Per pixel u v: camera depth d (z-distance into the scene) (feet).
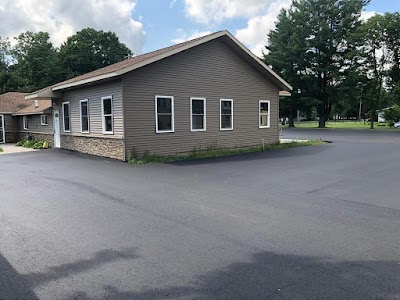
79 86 49.73
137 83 41.83
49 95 55.88
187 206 19.74
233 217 17.44
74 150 55.21
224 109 52.31
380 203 20.08
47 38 147.95
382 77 116.37
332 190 23.80
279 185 25.75
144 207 19.60
